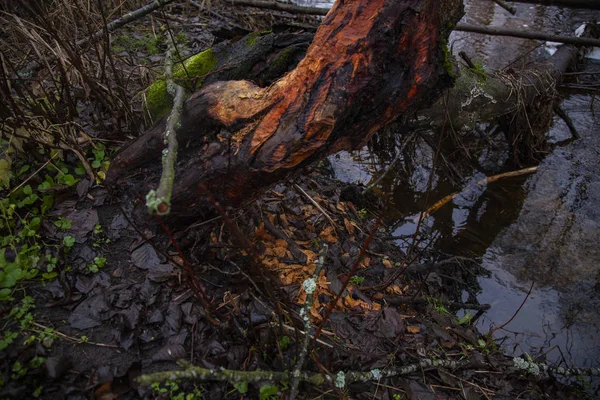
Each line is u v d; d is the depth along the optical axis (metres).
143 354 1.93
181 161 2.17
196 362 1.92
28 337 1.88
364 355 2.17
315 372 1.97
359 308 2.43
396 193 3.88
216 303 2.17
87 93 2.99
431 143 4.03
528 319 2.89
